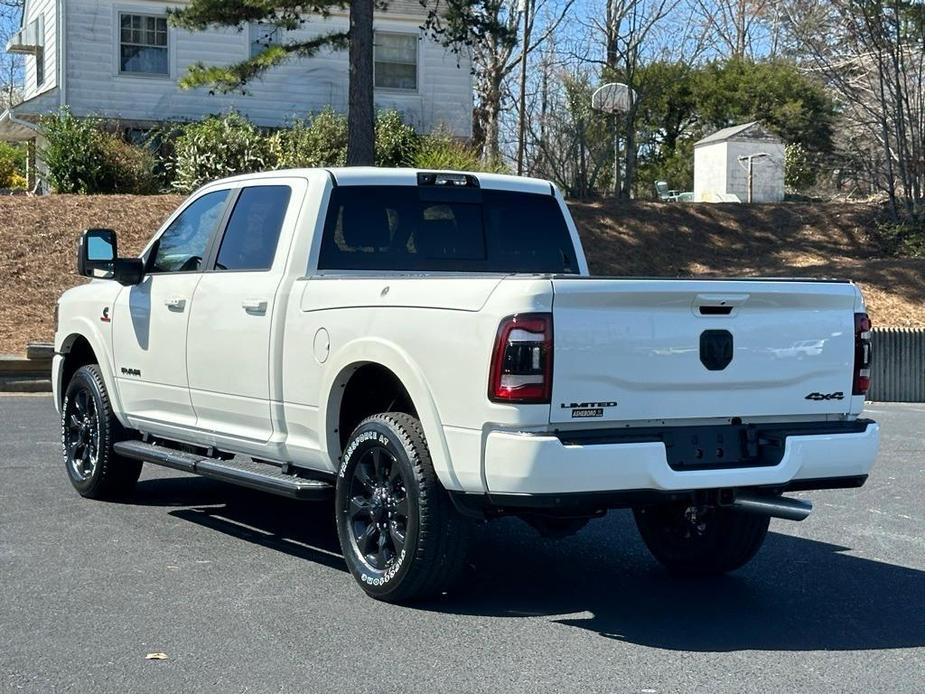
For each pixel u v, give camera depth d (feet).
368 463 20.25
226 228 24.44
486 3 71.61
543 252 25.12
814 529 26.78
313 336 21.13
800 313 19.70
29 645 17.63
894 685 16.57
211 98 95.40
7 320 57.11
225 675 16.47
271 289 22.27
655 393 18.39
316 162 81.61
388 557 19.95
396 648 17.74
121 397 26.78
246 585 21.03
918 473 34.06
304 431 21.61
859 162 91.30
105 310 27.25
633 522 27.53
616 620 19.56
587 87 100.17
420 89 100.53
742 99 120.47
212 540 24.41
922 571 23.17
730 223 80.53
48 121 82.23
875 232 78.69
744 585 22.06
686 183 120.37
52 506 27.30
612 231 77.66
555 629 18.93
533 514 18.88
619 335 18.03
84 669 16.63
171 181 85.15
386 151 85.87
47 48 98.22
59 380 29.30
